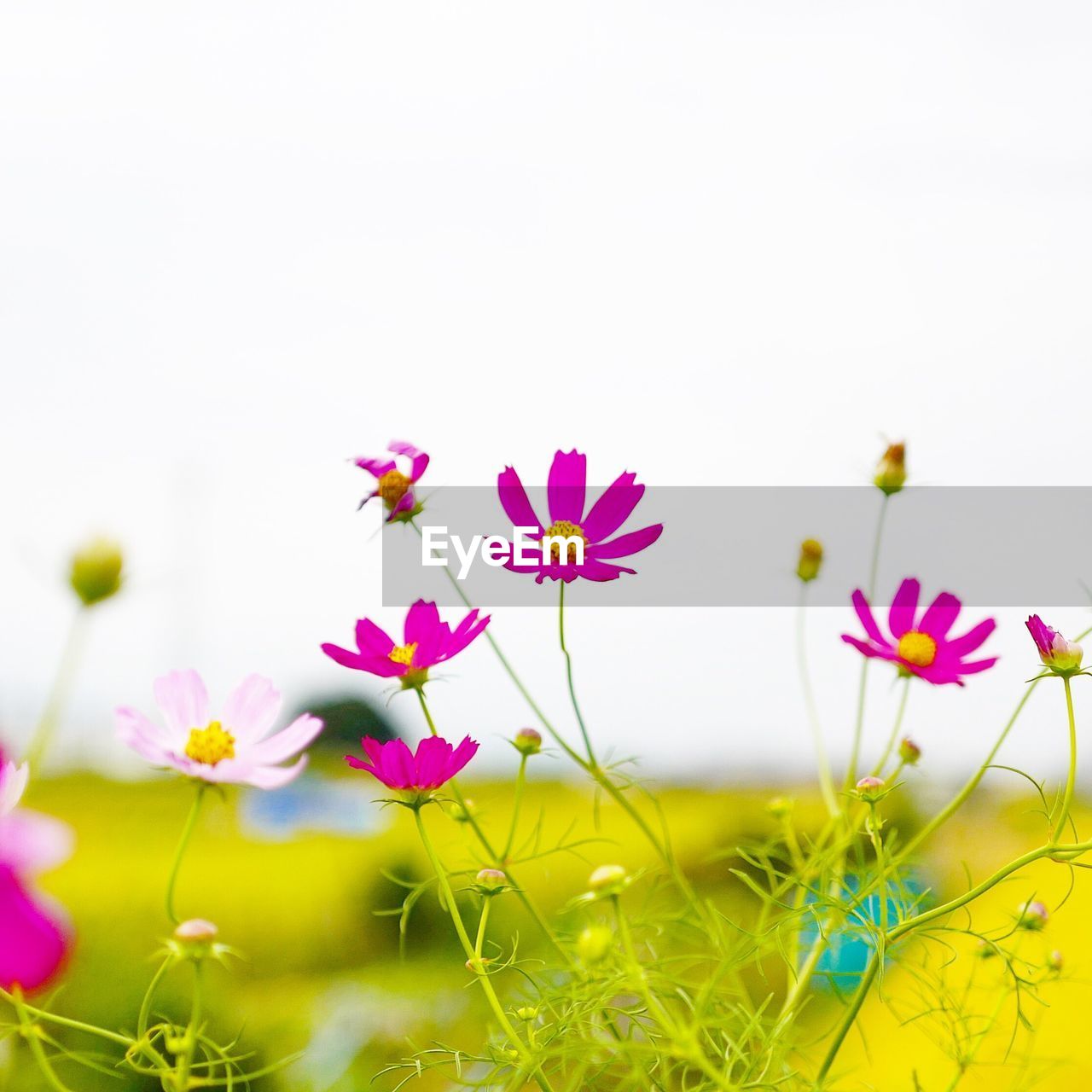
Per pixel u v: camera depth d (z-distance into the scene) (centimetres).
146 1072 102
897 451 120
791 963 113
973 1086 133
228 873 394
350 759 111
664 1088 109
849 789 117
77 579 96
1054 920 140
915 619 119
